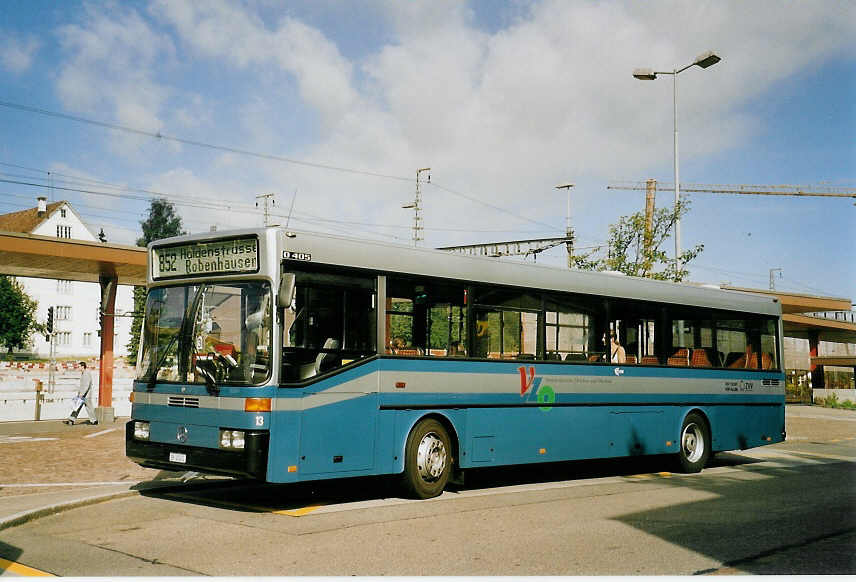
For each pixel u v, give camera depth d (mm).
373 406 10484
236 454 9297
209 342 9969
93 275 25375
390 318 10828
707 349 16109
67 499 10266
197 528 8836
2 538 8320
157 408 10273
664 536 8625
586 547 8023
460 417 11609
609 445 13883
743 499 11555
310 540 8227
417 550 7797
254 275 9719
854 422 33688
